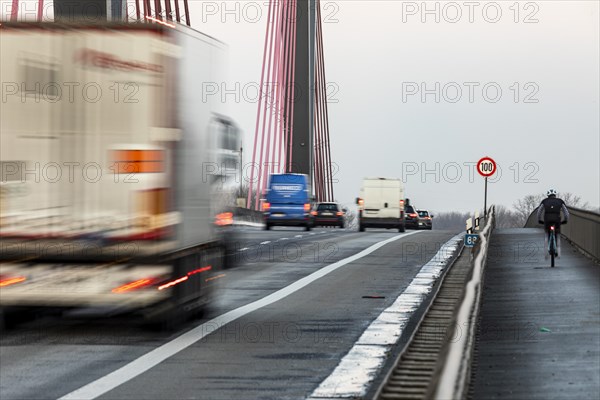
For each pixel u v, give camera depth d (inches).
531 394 776.9
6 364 933.2
